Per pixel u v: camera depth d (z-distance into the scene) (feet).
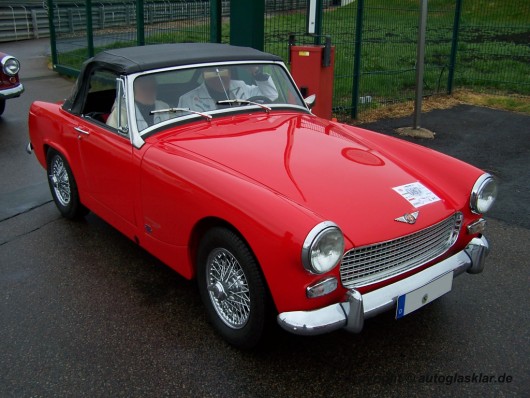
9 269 13.44
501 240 15.14
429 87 36.29
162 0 29.19
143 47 14.47
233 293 10.03
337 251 8.48
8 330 10.97
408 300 9.61
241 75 13.91
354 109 28.58
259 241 8.80
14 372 9.73
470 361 10.12
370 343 10.66
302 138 12.14
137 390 9.29
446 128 27.43
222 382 9.50
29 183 19.70
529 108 31.86
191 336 10.82
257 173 10.19
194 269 11.09
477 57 43.27
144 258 14.11
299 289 8.65
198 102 13.04
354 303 8.87
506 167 21.35
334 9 28.53
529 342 10.69
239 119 13.10
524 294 12.45
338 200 9.62
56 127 15.34
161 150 11.39
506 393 9.27
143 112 12.25
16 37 59.82
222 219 9.48
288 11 25.20
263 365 9.95
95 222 16.35
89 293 12.39
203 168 10.30
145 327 11.12
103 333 10.90
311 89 23.36
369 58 40.32
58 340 10.66
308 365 9.98
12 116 29.53
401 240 9.48
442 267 10.31
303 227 8.32
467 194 10.83
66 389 9.31
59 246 14.74
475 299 12.24
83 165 14.20
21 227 15.94
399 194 10.17
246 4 22.17
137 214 12.21
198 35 27.43
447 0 34.24
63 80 39.22
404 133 25.93
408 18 33.27
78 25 37.99
